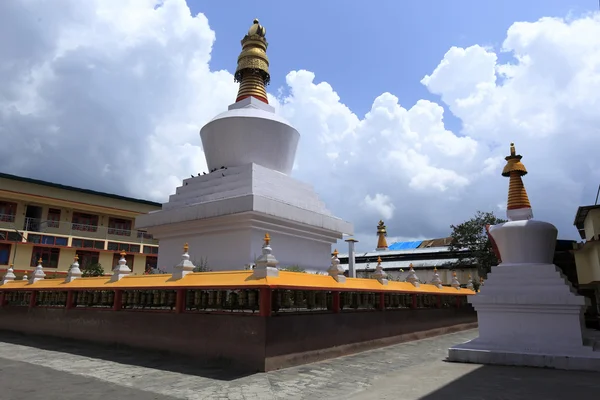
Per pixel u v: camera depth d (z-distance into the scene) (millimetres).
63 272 37469
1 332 16031
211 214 14039
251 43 18688
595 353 9688
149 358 10305
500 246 11805
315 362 10281
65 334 13594
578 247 22844
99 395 7082
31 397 6969
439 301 18438
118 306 12156
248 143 16250
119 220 45125
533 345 10406
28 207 39562
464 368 9695
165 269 15938
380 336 13492
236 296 9930
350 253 26562
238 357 9281
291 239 15266
